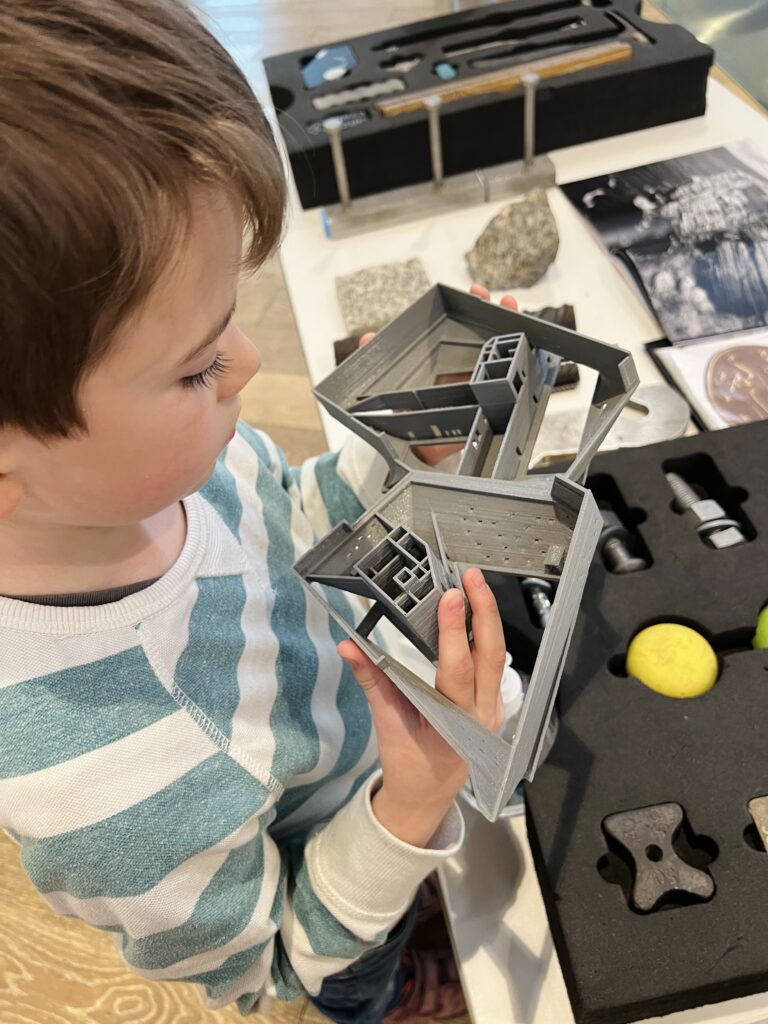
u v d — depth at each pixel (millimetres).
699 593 626
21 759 400
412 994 871
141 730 431
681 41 1103
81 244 271
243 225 328
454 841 521
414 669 659
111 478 350
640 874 498
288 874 575
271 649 539
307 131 1068
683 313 870
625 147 1129
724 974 458
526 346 568
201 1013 1007
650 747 549
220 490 575
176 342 318
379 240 1075
